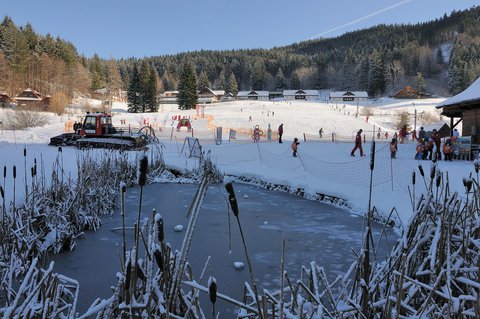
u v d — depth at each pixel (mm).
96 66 117438
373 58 124625
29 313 2246
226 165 16375
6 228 5117
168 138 31953
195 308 2615
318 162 16547
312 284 2982
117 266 5250
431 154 16703
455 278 2660
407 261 3002
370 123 54281
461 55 127812
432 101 103500
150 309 2246
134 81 80312
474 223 3230
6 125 38406
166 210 8961
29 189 7773
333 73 147375
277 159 17984
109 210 8602
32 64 87438
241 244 6375
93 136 22359
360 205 8922
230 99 127875
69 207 6891
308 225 7684
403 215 7527
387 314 2473
